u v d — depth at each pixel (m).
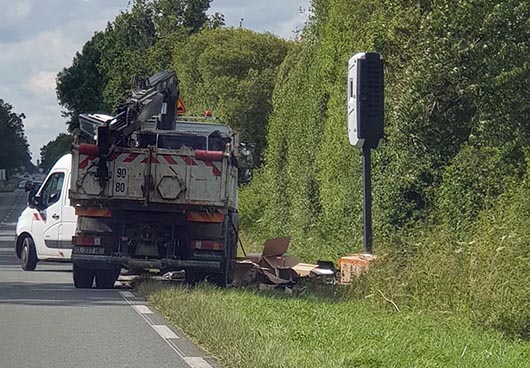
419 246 14.76
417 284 13.34
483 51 17.30
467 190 17.36
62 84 73.62
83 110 72.81
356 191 21.64
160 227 17.05
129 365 9.53
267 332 11.05
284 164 31.56
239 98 48.44
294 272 17.45
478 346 10.39
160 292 15.08
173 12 76.38
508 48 17.20
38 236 21.73
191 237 17.00
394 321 12.01
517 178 16.56
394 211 19.56
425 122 18.08
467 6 17.30
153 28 75.38
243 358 9.30
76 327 12.07
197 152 16.89
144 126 18.67
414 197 19.55
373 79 15.12
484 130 17.41
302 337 10.88
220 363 9.64
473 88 17.20
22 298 15.29
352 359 9.49
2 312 13.45
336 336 10.98
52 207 21.69
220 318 11.80
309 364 9.15
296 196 28.50
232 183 17.78
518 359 9.73
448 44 17.41
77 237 16.92
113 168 16.80
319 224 25.78
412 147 18.86
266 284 17.38
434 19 17.56
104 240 16.94
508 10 17.16
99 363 9.63
